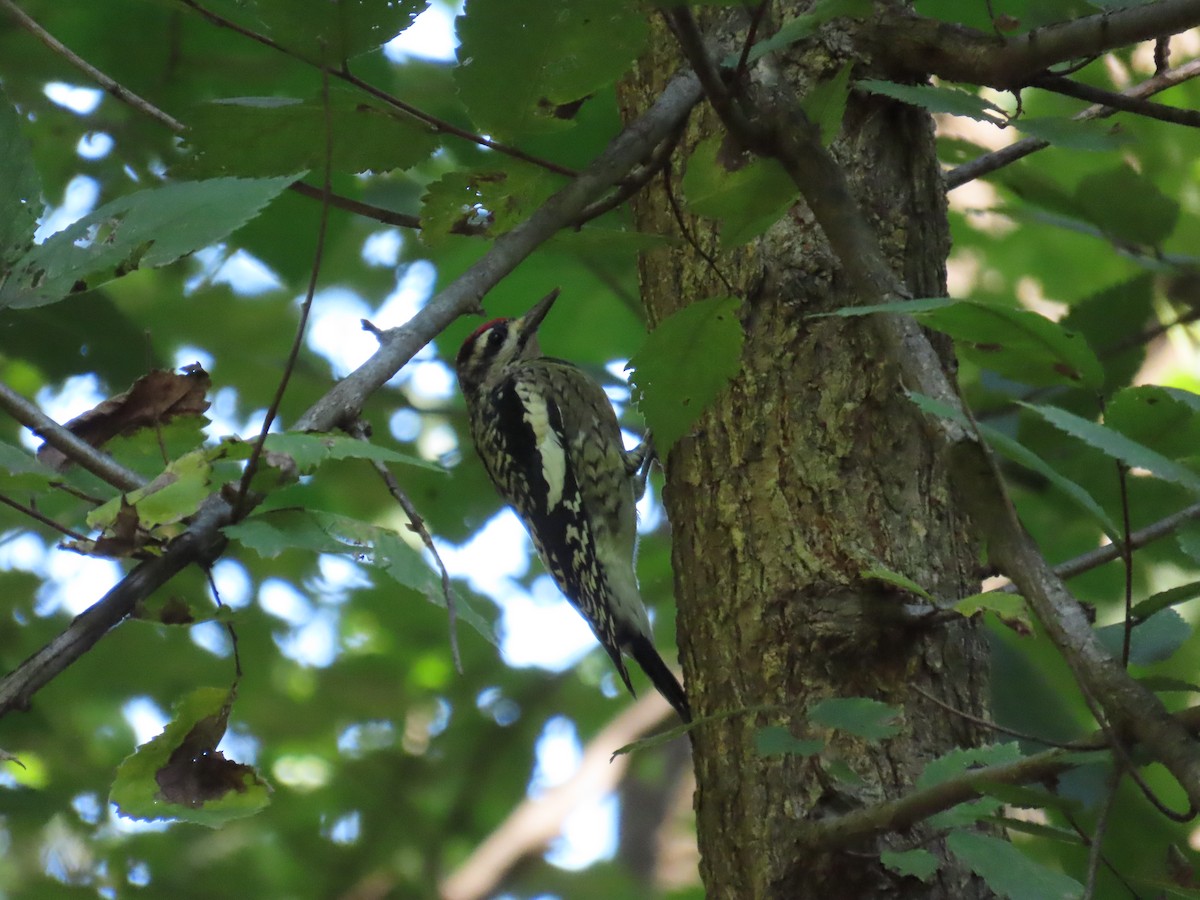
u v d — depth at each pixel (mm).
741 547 5164
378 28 4164
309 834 12258
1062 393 6758
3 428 10359
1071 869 5309
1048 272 11242
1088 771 5367
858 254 4113
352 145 4715
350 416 4133
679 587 5449
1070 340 3340
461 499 12031
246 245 8594
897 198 5402
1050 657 7691
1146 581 8180
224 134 4648
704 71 3992
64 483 3842
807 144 4195
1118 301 7512
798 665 4898
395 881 12188
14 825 10656
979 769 3799
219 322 11969
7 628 11641
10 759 3539
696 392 4781
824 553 5000
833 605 4898
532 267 10656
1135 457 3000
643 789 15250
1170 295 7512
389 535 3697
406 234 11477
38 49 8586
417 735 13250
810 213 5445
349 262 11727
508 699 13414
